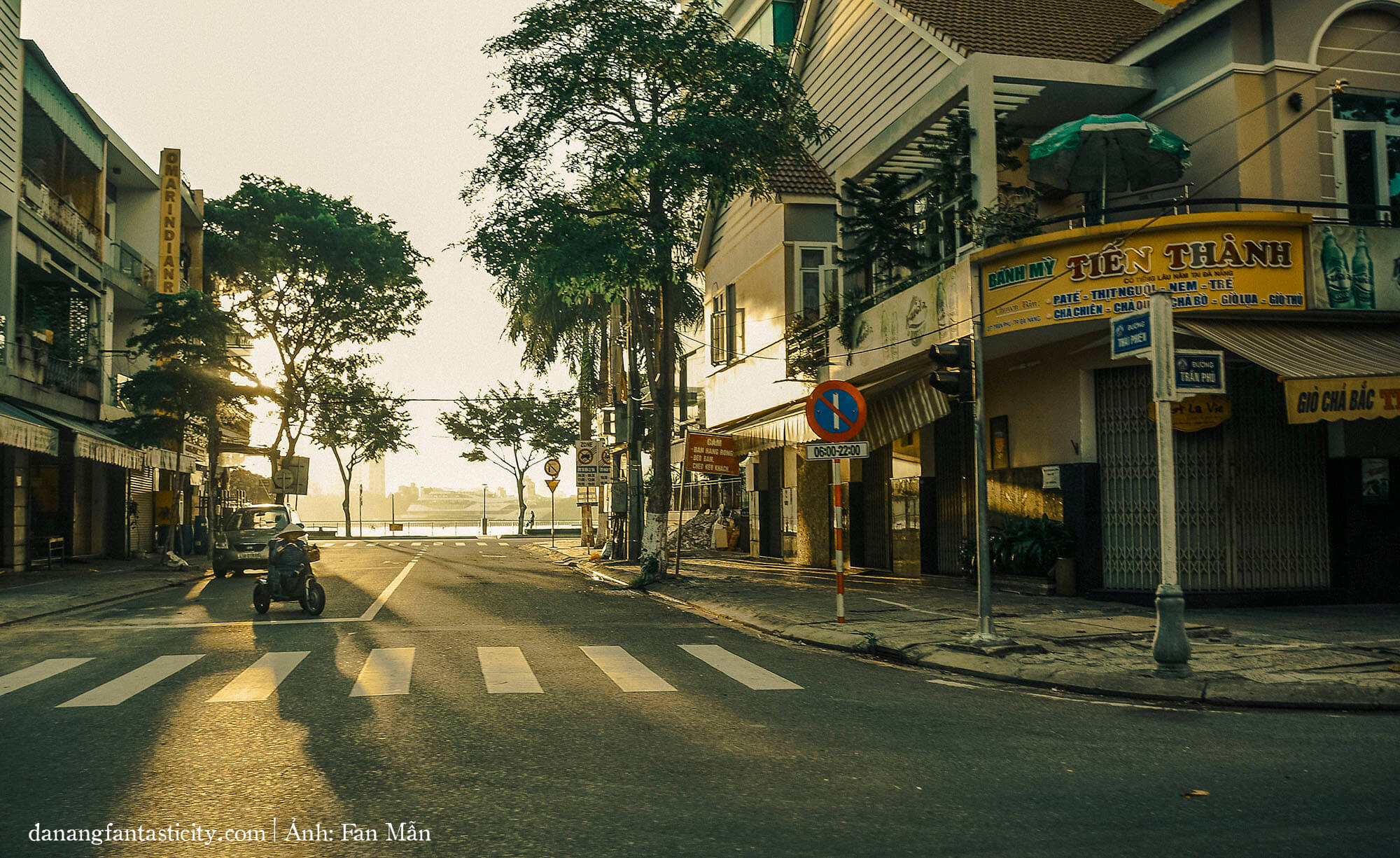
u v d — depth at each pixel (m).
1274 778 5.57
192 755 6.10
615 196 20.50
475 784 5.45
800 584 18.36
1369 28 14.52
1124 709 7.67
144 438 25.08
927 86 17.61
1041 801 5.12
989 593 10.31
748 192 25.55
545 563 28.30
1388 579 14.20
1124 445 14.49
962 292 14.69
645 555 19.55
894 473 21.25
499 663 9.69
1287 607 13.81
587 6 18.47
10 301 22.58
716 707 7.59
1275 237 12.67
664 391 20.25
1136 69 15.52
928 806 5.04
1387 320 13.29
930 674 9.34
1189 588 13.98
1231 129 14.18
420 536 57.78
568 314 32.34
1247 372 14.23
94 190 28.61
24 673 9.39
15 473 24.38
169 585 20.81
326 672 9.17
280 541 14.54
